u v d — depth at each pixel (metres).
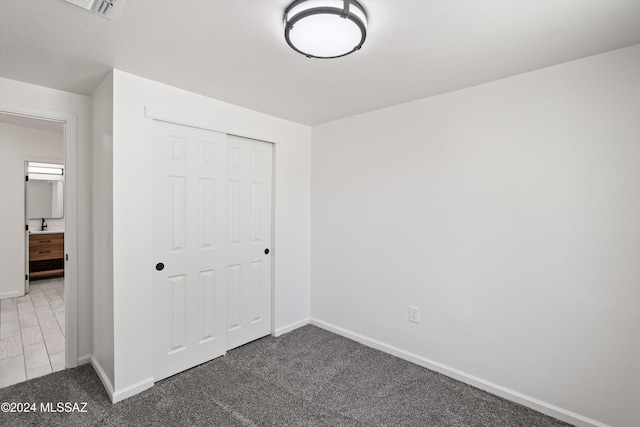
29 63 1.92
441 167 2.43
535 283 2.03
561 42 1.66
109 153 2.07
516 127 2.09
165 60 1.88
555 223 1.96
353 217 3.03
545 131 1.98
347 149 3.07
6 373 2.39
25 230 4.27
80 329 2.51
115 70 2.01
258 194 3.00
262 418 1.91
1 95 2.14
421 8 1.35
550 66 1.95
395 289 2.72
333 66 1.95
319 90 2.36
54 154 4.35
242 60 1.88
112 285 2.04
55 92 2.36
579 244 1.88
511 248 2.12
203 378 2.33
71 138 2.43
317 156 3.35
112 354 2.06
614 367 1.78
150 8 1.37
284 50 1.75
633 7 1.35
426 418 1.93
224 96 2.49
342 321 3.14
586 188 1.85
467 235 2.31
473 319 2.29
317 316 3.39
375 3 1.32
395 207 2.71
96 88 2.33
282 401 2.08
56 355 2.68
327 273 3.27
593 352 1.84
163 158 2.28
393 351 2.73
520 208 2.08
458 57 1.83
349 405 2.04
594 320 1.84
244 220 2.89
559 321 1.95
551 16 1.42
